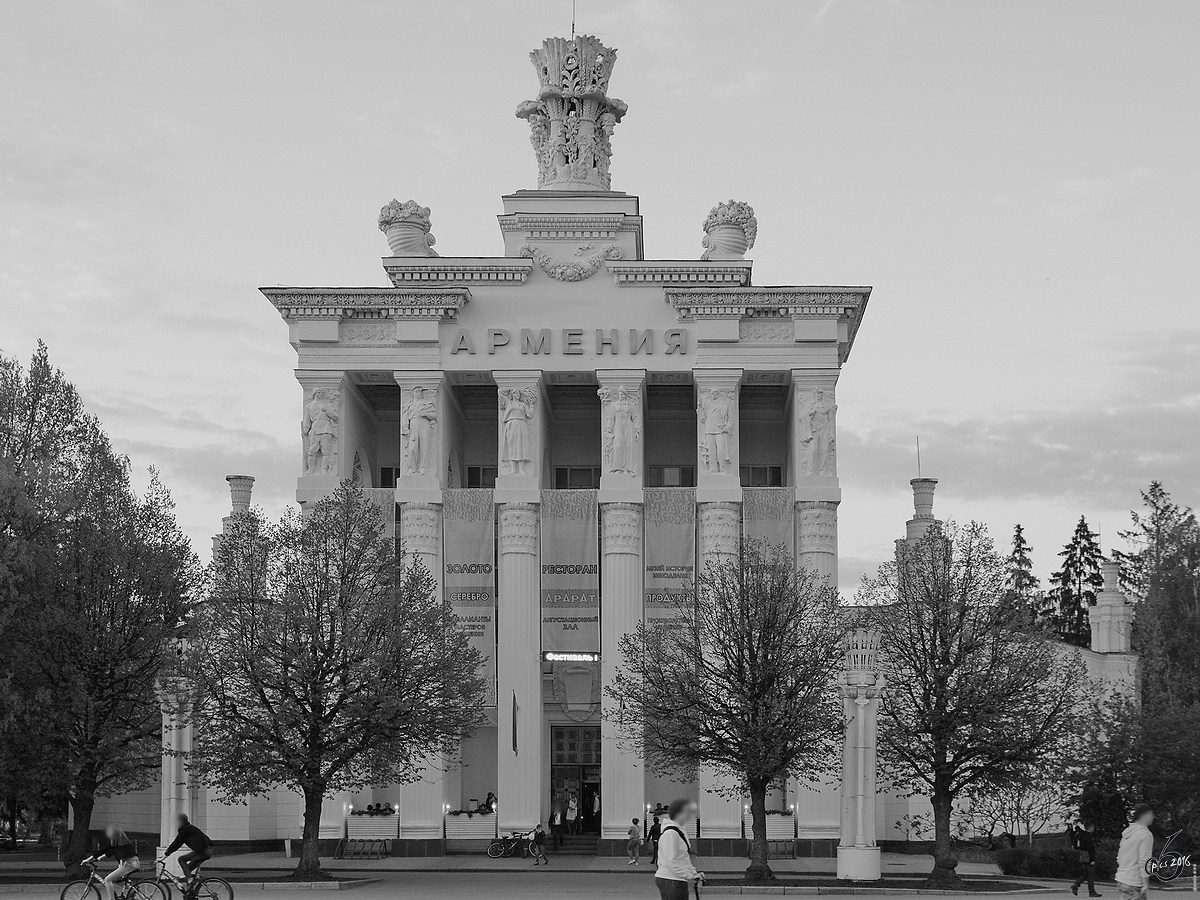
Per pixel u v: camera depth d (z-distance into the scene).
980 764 54.09
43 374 60.91
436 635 55.16
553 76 80.38
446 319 73.62
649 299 74.25
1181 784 60.50
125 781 57.41
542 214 75.31
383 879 55.03
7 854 73.38
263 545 56.06
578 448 82.31
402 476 72.44
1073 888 47.84
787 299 72.69
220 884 39.62
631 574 71.50
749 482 81.69
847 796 52.72
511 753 69.75
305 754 52.09
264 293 73.31
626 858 67.12
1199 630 78.06
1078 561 130.12
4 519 55.44
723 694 55.88
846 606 56.56
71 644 56.22
